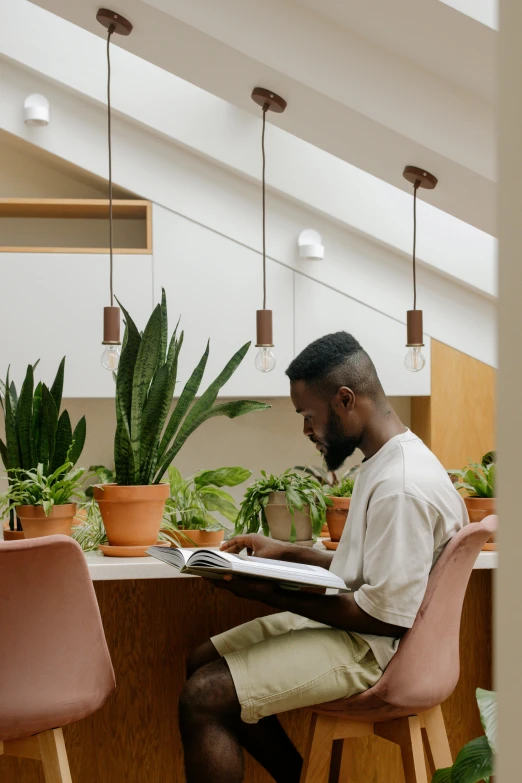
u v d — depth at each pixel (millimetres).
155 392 1799
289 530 1940
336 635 1502
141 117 3498
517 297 293
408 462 1504
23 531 1777
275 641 1512
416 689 1430
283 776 1710
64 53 3480
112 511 1713
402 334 3730
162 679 1878
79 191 3924
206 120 3545
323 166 3631
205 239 3629
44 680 1312
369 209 3641
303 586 1417
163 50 2430
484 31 2062
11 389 1971
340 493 2021
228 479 1973
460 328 3748
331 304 3691
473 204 2781
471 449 3729
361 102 2434
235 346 3617
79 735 1840
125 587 1877
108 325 2375
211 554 1418
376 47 2438
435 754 1563
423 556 1421
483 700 1292
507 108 300
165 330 1877
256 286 3648
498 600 308
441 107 2471
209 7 2307
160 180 3615
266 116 2680
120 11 2285
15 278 3500
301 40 2396
